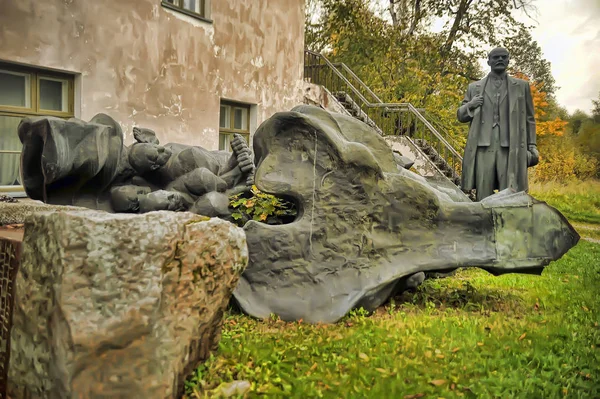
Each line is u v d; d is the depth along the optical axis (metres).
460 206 6.12
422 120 15.06
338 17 22.58
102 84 10.05
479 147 9.77
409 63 22.19
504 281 7.89
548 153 16.61
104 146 6.26
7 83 8.91
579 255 10.05
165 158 7.05
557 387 3.99
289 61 15.62
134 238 3.38
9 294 3.76
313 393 3.82
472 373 4.27
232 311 5.93
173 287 3.48
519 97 9.59
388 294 5.99
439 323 5.43
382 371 4.19
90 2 9.72
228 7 13.25
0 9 8.37
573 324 5.52
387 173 6.19
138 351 3.31
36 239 3.47
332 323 5.59
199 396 3.61
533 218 6.01
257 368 4.10
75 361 3.19
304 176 5.98
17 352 3.46
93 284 3.28
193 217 3.74
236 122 14.41
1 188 8.90
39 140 5.97
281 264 5.91
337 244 5.93
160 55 11.33
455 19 23.64
